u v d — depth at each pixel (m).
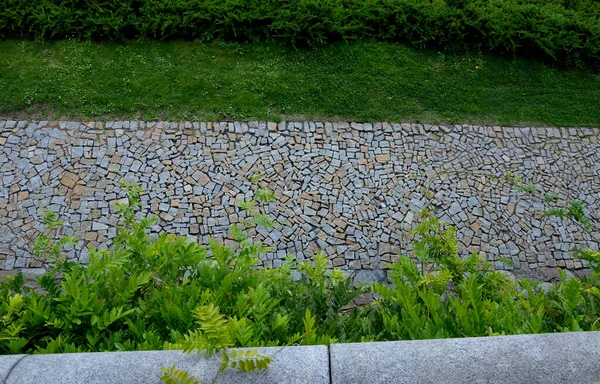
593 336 2.43
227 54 7.47
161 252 3.69
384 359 2.32
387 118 7.15
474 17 7.98
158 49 7.41
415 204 6.43
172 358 2.32
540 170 6.90
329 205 6.33
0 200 6.04
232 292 3.38
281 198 6.32
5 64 7.07
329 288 4.14
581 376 2.29
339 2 7.94
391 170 6.68
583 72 8.02
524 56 8.05
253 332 2.87
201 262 3.64
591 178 6.89
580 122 7.43
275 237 6.04
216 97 7.07
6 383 2.22
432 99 7.40
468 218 6.39
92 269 3.39
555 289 4.15
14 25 7.29
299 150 6.74
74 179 6.27
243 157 6.61
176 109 6.93
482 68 7.80
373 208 6.35
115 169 6.36
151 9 7.52
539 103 7.57
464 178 6.71
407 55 7.77
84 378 2.24
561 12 8.62
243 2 7.68
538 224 6.42
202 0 7.71
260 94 7.16
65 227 5.91
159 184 6.31
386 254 6.04
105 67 7.17
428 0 8.17
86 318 3.06
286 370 2.27
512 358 2.34
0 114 6.70
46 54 7.21
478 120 7.29
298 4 7.75
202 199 6.24
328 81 7.38
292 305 3.44
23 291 4.96
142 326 3.00
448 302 3.62
